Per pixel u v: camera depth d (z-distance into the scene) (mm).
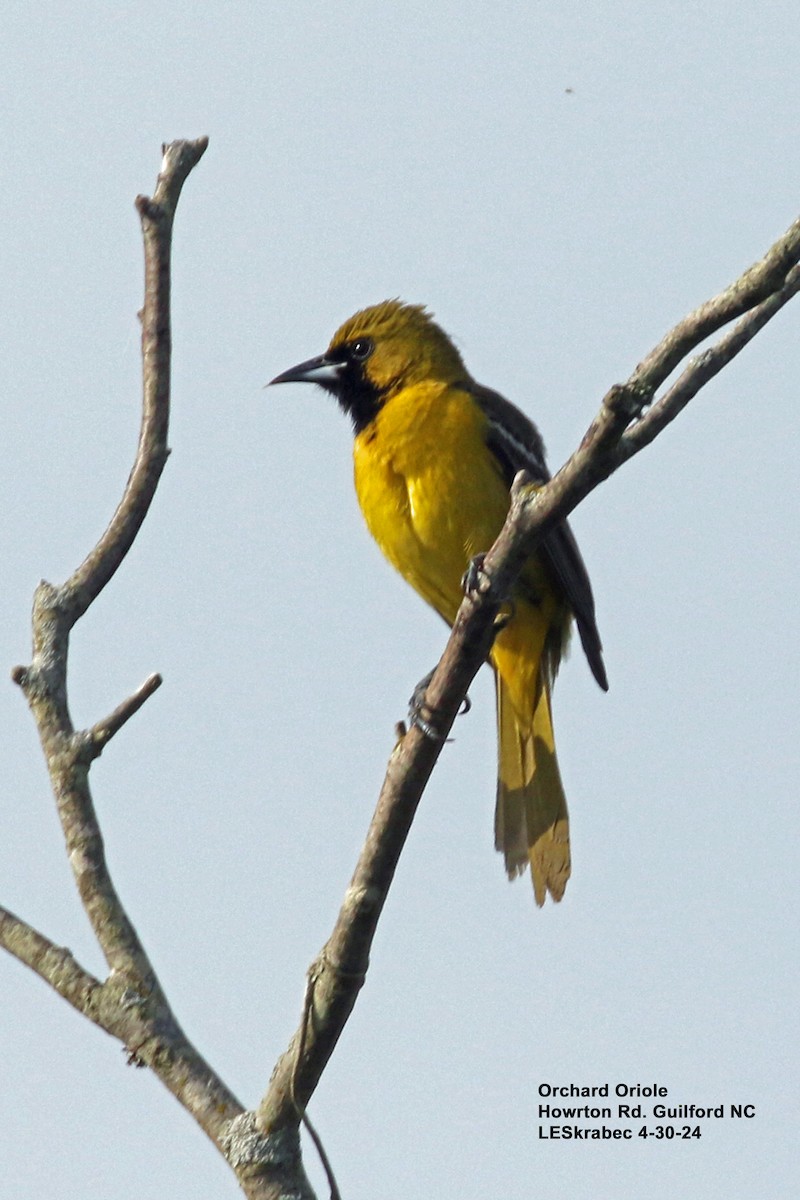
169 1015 6879
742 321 6922
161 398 7797
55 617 7328
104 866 6992
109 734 7129
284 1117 6777
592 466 6887
